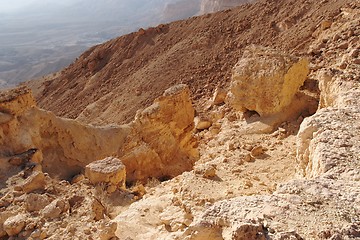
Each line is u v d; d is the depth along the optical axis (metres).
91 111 33.38
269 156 11.47
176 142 18.06
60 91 40.97
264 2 34.78
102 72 39.44
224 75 29.38
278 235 5.06
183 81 30.77
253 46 15.36
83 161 15.69
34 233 8.82
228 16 36.00
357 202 5.78
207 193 9.27
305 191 6.13
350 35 19.81
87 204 10.05
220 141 13.98
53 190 11.09
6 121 13.71
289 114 14.08
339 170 6.72
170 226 8.64
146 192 11.98
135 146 16.75
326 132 7.91
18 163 12.83
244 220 5.38
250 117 14.88
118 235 8.62
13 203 10.21
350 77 11.73
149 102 30.42
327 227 5.24
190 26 37.91
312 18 28.03
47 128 15.22
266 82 14.17
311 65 17.92
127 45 40.84
